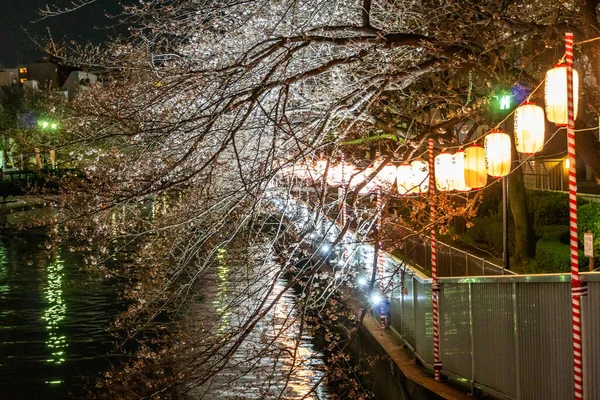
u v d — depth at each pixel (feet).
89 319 62.90
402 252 62.44
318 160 36.73
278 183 41.22
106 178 31.58
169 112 31.96
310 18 32.83
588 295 22.39
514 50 48.03
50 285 80.53
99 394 32.12
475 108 41.09
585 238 43.09
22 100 176.35
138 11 38.55
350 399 36.78
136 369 31.86
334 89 42.42
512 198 65.16
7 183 154.92
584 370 22.34
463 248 79.10
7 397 42.04
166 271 36.22
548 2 44.50
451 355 35.63
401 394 39.99
